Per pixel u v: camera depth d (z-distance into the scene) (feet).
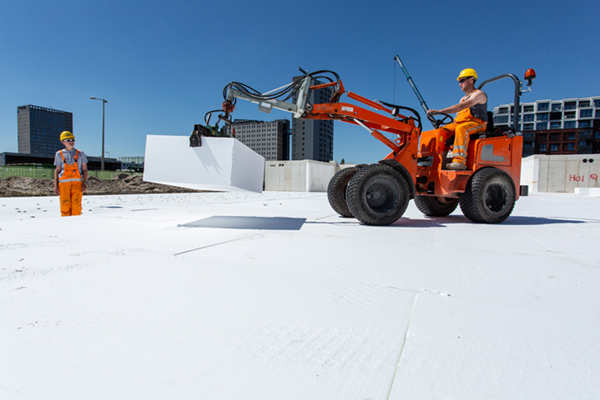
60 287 3.93
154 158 8.84
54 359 2.34
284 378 2.15
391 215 10.27
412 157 11.55
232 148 8.33
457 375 2.19
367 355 2.44
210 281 4.23
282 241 7.16
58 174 12.71
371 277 4.49
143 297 3.63
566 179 52.75
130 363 2.30
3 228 8.79
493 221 11.18
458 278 4.48
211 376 2.16
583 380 2.14
